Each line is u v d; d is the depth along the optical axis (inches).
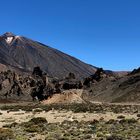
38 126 1792.6
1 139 1322.6
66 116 2741.1
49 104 5964.6
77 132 1509.6
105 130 1583.4
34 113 3257.9
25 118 2571.4
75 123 2014.0
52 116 2768.2
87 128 1708.9
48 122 2161.7
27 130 1587.1
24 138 1349.7
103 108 4119.1
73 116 2679.6
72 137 1358.3
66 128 1721.2
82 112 3346.5
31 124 1926.7
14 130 1646.2
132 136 1362.0
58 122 2108.8
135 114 2925.7
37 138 1375.5
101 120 2263.8
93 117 2581.2
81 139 1294.3
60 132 1539.1
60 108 4239.7
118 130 1574.8
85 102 6397.6
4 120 2368.4
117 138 1273.4
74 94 6560.0
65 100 6402.6
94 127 1724.9
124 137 1312.7
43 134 1482.5
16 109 4131.4
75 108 4094.5
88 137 1341.0
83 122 2070.6
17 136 1408.7
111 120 2058.3
